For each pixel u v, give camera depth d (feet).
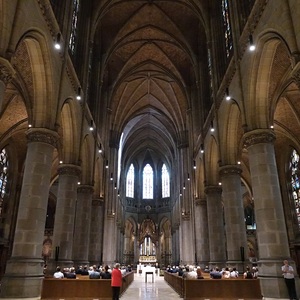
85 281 40.50
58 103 47.55
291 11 33.76
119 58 109.50
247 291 39.83
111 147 131.03
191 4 83.30
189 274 46.24
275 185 42.09
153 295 50.65
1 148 80.12
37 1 39.29
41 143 43.42
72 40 62.59
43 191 41.96
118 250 147.95
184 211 118.62
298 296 36.24
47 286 39.88
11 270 37.09
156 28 97.71
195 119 103.71
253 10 44.32
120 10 91.09
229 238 57.62
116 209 132.16
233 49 55.16
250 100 46.11
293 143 81.92
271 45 42.29
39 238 40.27
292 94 64.85
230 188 60.13
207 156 80.18
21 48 44.06
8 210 83.05
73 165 59.93
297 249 80.84
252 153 44.45
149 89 133.18
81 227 72.49
